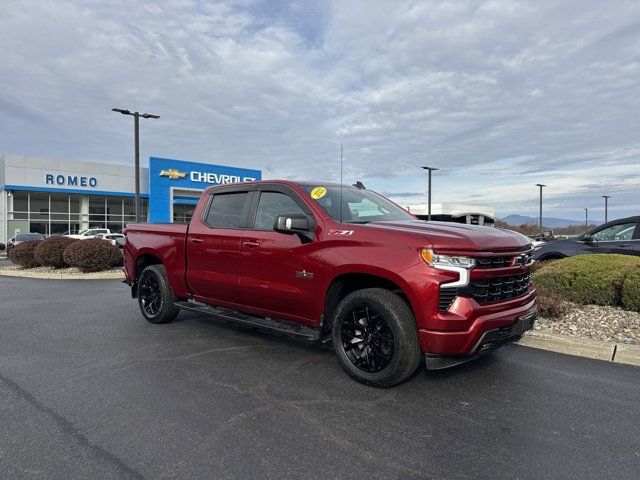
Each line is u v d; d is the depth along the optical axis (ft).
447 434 10.46
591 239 31.01
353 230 13.55
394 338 12.35
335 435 10.37
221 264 17.30
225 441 10.08
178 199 123.95
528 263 14.10
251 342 18.25
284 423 10.98
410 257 12.15
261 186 16.96
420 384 13.61
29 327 21.27
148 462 9.20
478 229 13.76
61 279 43.93
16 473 8.77
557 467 9.09
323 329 14.34
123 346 17.75
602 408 12.00
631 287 21.33
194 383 13.66
